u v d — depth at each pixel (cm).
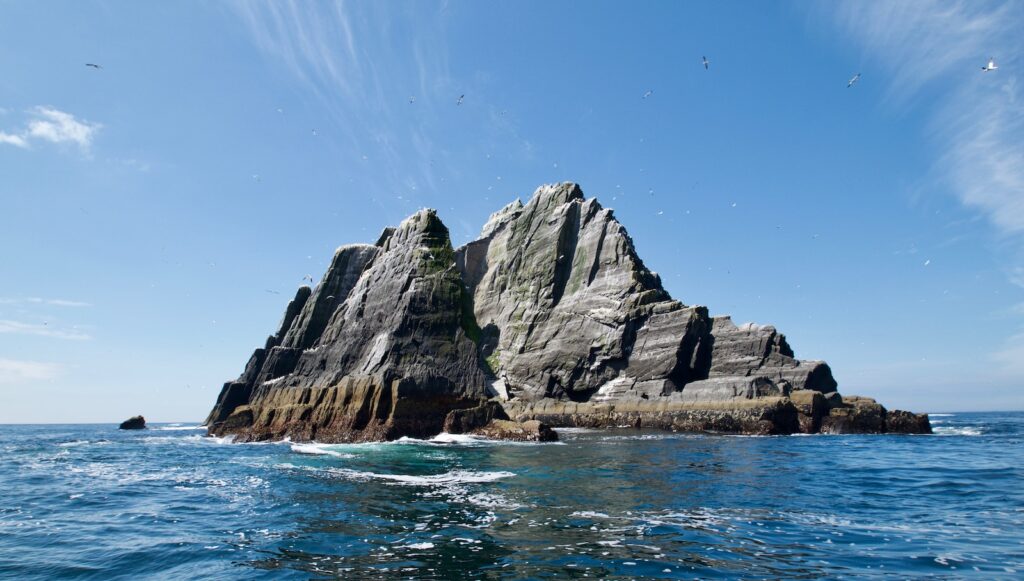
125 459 4416
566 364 7969
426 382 5531
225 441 6200
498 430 5181
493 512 1981
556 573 1336
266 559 1505
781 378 6538
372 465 3350
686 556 1446
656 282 8506
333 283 8350
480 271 10762
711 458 3506
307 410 5897
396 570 1388
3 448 6088
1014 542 1555
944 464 3178
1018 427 8006
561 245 9150
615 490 2366
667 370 6994
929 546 1520
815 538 1602
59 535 1820
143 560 1530
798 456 3619
